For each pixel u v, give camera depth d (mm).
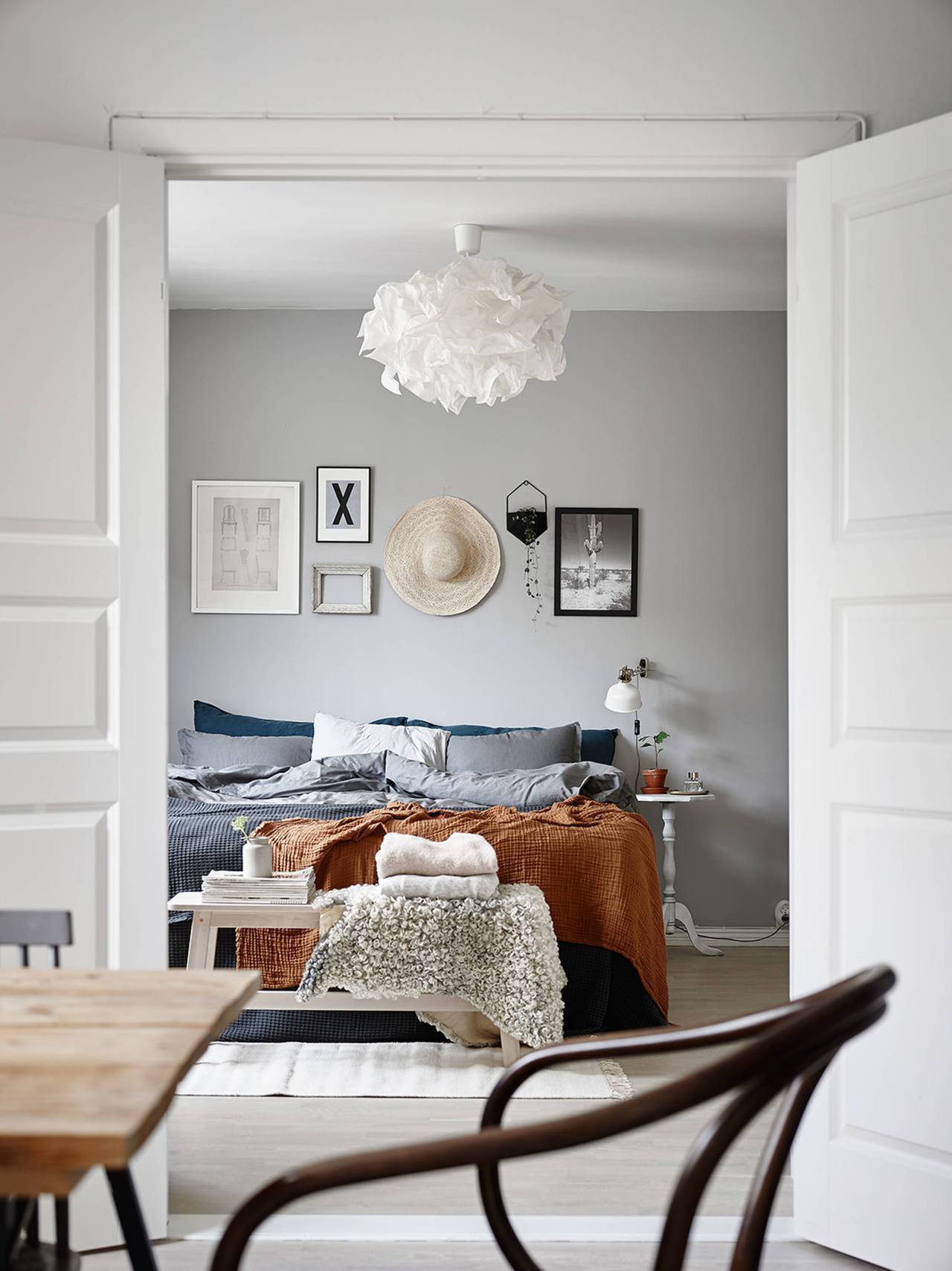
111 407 2586
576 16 2742
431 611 6070
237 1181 2846
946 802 2398
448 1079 3611
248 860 3764
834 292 2602
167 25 2721
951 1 2732
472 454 6102
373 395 6102
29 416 2523
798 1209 2594
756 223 4891
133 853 2566
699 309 6086
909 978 2447
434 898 3695
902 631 2480
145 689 2588
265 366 6098
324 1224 2619
